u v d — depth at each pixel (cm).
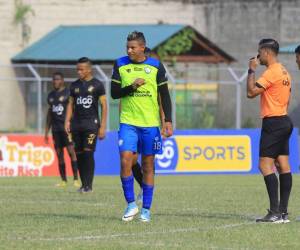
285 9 10081
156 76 2778
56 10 9750
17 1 9500
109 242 2389
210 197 3850
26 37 9500
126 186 2831
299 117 8394
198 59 9038
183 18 10338
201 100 8781
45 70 8831
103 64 8806
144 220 2833
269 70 2827
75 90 4038
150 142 2789
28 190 4231
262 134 2855
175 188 4481
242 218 2978
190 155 6078
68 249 2261
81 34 9350
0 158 5806
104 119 4072
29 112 8556
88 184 4044
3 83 8756
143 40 2773
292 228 2702
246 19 10169
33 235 2519
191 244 2366
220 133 6159
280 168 2889
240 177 5712
